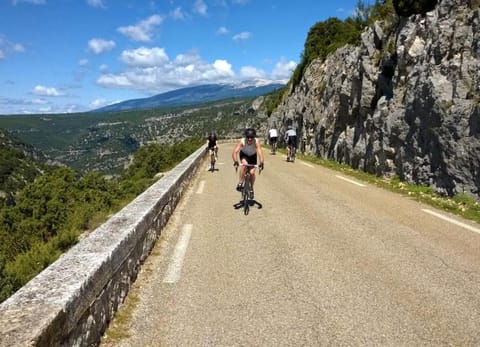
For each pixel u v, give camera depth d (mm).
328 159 24375
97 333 3645
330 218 8586
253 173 9516
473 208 9625
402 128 14234
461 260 5918
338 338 3768
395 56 16234
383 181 14359
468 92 11031
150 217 6367
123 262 4621
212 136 19141
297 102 36688
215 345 3654
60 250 8961
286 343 3684
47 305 2904
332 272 5434
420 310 4328
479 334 3848
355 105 19312
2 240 12641
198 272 5449
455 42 12078
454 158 11023
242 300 4582
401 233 7383
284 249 6441
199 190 12688
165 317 4180
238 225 8031
